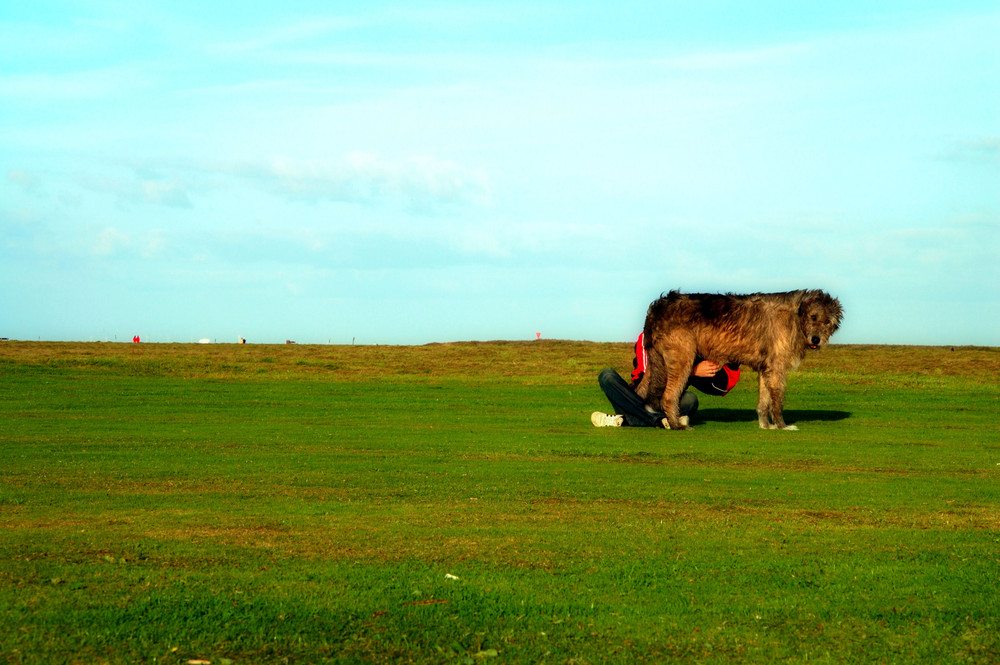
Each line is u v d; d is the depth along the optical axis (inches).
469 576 280.5
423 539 329.4
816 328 713.0
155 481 454.6
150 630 230.2
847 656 219.3
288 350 1647.4
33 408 847.7
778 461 545.0
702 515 378.0
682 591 267.1
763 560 302.4
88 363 1344.7
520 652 220.4
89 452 560.4
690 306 723.4
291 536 332.8
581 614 246.8
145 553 305.4
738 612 249.3
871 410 893.8
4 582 268.7
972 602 258.1
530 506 394.6
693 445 618.5
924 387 1125.7
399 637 228.4
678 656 219.0
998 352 1505.9
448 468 504.4
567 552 311.7
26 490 426.9
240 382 1185.4
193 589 264.1
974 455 574.9
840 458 558.9
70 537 328.5
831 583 275.7
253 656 215.8
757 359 727.7
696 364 738.8
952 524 362.6
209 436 647.8
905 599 260.7
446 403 936.3
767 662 215.8
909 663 215.2
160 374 1293.1
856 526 357.7
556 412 853.2
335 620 239.5
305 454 558.3
